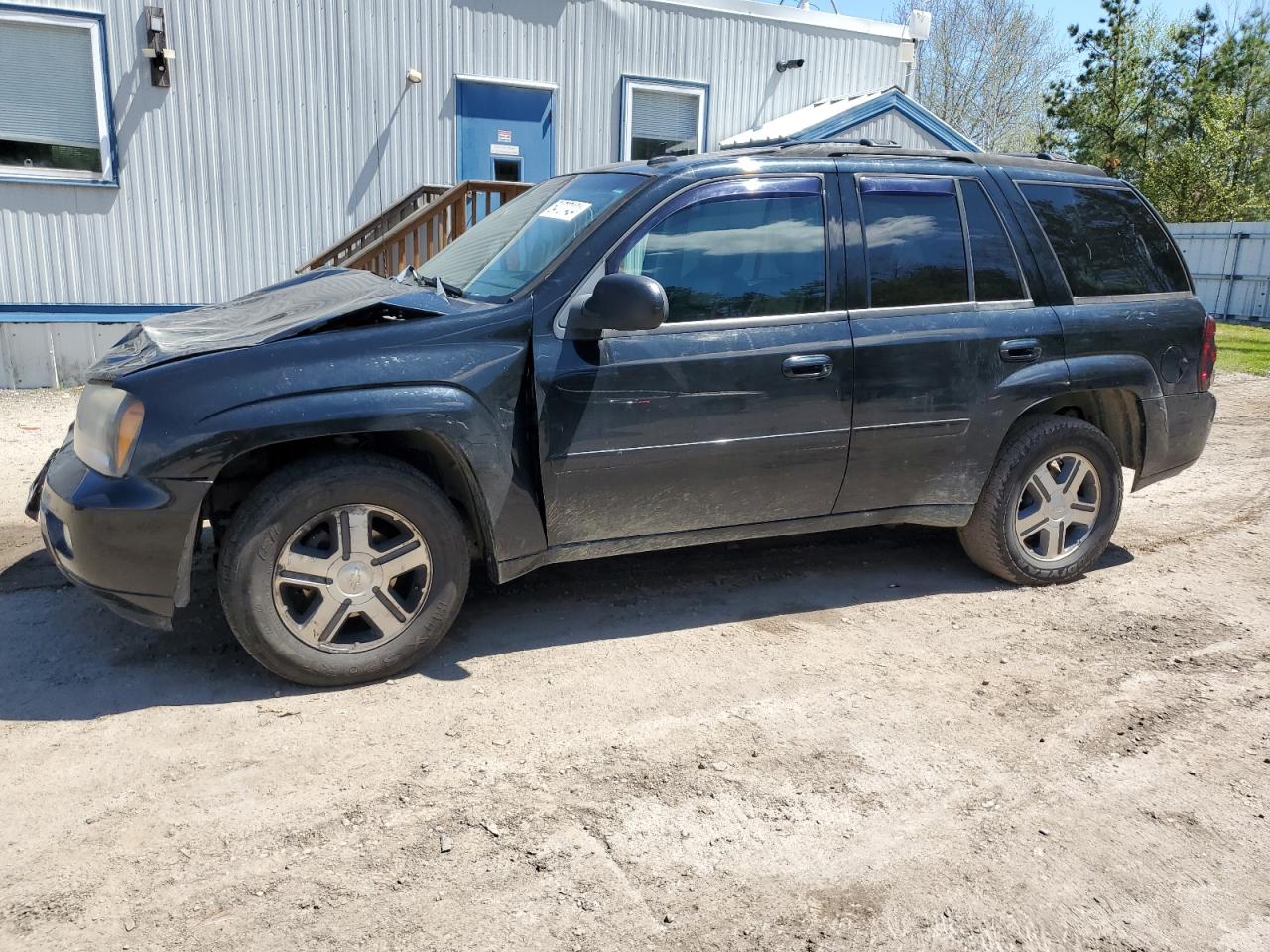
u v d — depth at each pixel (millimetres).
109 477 3203
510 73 10695
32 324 9305
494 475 3529
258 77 9719
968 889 2545
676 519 3926
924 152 4434
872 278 4113
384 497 3408
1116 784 3041
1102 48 32250
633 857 2629
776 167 4031
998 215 4426
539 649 3902
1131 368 4586
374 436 3580
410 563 3520
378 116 10258
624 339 3697
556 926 2361
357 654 3490
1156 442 4781
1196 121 30922
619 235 3736
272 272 10180
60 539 3318
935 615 4352
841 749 3197
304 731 3217
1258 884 2594
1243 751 3258
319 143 10094
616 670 3727
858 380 4027
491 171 10875
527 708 3416
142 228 9594
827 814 2842
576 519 3750
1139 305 4691
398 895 2451
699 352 3766
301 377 3266
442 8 10266
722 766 3078
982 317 4289
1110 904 2500
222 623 4012
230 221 9906
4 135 9008
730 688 3605
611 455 3689
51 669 3600
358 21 9969
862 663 3844
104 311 9602
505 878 2529
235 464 3465
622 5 11047
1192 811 2912
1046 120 35750
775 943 2330
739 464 3910
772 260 3961
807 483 4070
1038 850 2709
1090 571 4988
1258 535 5664
